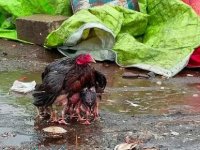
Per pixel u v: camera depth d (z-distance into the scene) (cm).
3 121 763
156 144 701
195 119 797
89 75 746
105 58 1123
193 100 893
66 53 1159
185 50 1095
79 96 761
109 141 705
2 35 1280
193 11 1153
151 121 784
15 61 1119
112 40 1124
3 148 677
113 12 1155
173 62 1069
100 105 850
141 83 991
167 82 1005
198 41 1105
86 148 682
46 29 1194
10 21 1303
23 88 912
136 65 1074
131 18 1160
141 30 1183
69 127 751
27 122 763
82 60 734
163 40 1135
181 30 1134
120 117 796
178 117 805
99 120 780
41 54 1174
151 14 1194
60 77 736
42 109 778
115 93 920
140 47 1094
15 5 1286
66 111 770
